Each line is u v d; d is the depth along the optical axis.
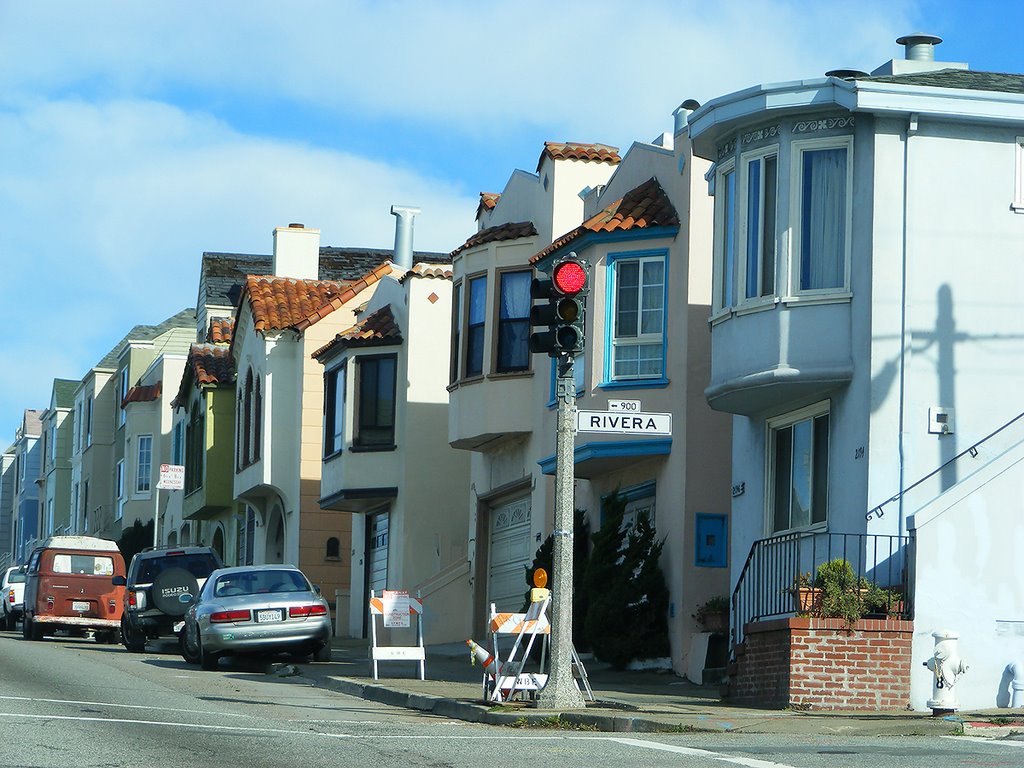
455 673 26.61
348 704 21.22
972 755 13.69
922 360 21.16
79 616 39.53
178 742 14.55
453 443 34.56
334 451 41.78
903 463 20.88
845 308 21.44
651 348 27.75
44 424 99.06
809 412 22.58
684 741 15.32
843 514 21.33
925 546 19.52
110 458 79.56
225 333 57.72
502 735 16.00
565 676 18.86
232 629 28.41
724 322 22.83
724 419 26.88
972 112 21.27
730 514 26.56
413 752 13.92
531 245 33.19
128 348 75.62
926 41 25.30
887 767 12.67
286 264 54.06
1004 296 21.47
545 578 20.16
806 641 19.03
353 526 44.16
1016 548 19.67
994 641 19.44
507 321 33.38
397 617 24.67
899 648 19.17
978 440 21.14
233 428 53.78
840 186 21.77
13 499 115.00
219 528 57.69
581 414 18.94
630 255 28.03
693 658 25.12
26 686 21.48
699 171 27.09
